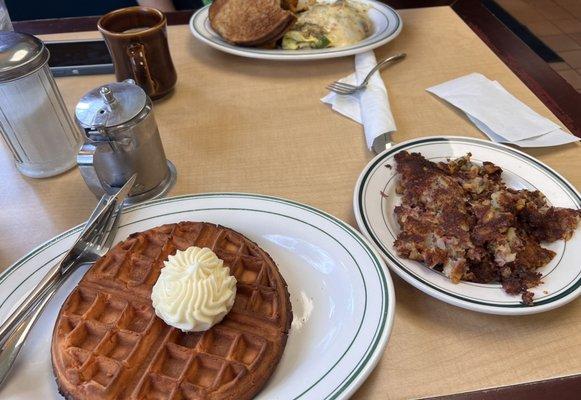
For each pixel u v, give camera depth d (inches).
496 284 26.0
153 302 24.1
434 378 23.2
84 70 46.6
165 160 34.4
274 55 45.3
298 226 28.3
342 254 26.5
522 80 45.0
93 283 25.7
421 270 26.4
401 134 39.2
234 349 22.5
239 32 47.5
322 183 34.6
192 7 79.0
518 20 122.5
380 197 30.8
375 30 51.3
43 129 34.2
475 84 43.4
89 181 32.5
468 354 24.2
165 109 42.9
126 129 29.0
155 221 29.4
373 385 22.9
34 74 32.2
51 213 33.0
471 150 34.7
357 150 37.7
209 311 23.1
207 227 28.1
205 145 38.6
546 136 37.5
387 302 23.3
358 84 44.3
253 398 21.5
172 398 20.8
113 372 21.7
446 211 28.3
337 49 46.2
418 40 51.5
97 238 28.3
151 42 39.8
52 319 25.2
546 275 26.0
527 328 25.3
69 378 21.3
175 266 24.5
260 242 28.5
